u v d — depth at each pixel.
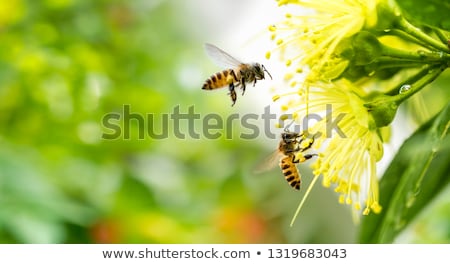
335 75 0.26
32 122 0.37
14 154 0.33
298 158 0.27
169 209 0.38
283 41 0.26
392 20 0.26
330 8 0.26
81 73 0.37
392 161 0.27
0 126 0.37
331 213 0.37
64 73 0.37
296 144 0.30
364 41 0.26
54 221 0.33
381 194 0.27
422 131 0.27
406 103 0.29
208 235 0.39
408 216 0.27
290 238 0.38
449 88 0.29
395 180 0.27
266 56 0.26
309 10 0.26
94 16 0.39
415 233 0.34
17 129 0.37
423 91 0.29
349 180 0.27
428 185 0.27
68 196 0.36
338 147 0.27
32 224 0.32
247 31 0.39
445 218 0.34
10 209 0.32
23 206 0.33
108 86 0.38
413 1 0.25
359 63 0.26
